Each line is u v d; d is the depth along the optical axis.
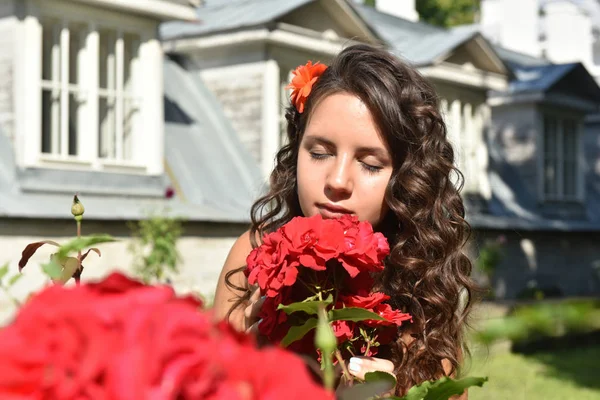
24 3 8.74
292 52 12.00
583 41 24.48
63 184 8.95
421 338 1.86
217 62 12.11
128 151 9.95
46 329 0.45
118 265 9.01
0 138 8.77
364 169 1.78
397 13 19.20
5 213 7.98
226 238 10.14
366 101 1.76
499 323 0.85
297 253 1.29
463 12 30.83
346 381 1.22
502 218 14.98
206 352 0.46
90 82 9.23
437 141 1.93
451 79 14.21
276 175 2.21
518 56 19.81
